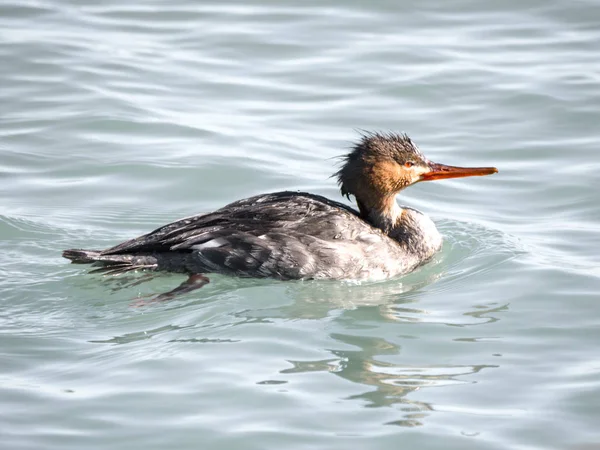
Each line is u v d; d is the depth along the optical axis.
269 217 14.23
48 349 11.77
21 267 14.15
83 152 17.86
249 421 10.23
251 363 11.42
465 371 11.30
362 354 11.70
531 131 18.45
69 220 15.78
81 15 22.61
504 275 14.07
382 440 9.94
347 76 20.33
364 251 14.34
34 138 18.22
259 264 13.88
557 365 11.41
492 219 16.08
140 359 11.49
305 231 14.16
